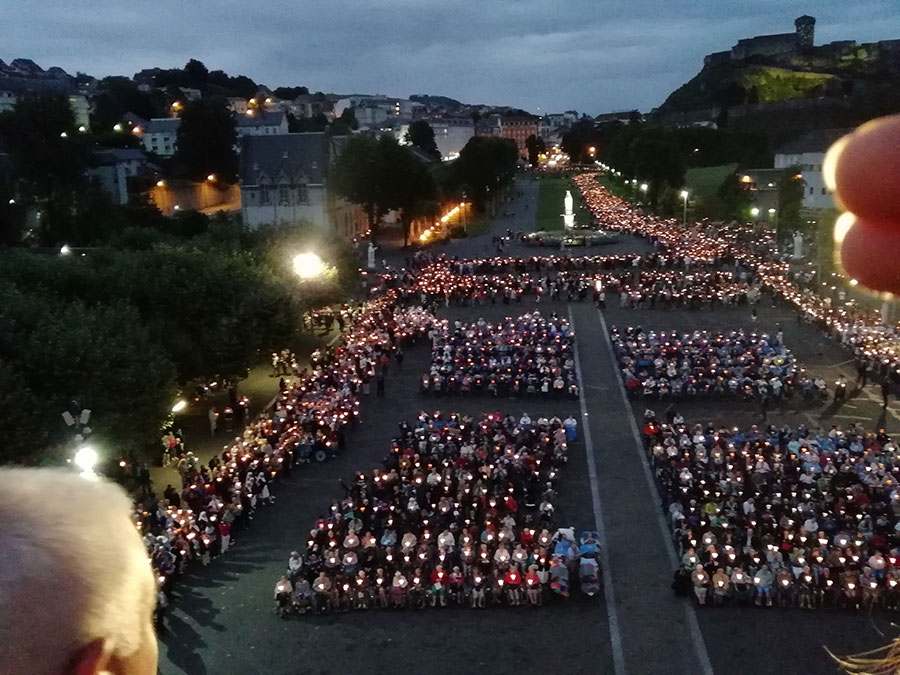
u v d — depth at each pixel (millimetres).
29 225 94750
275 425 44438
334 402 47562
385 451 44469
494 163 152875
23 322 34844
